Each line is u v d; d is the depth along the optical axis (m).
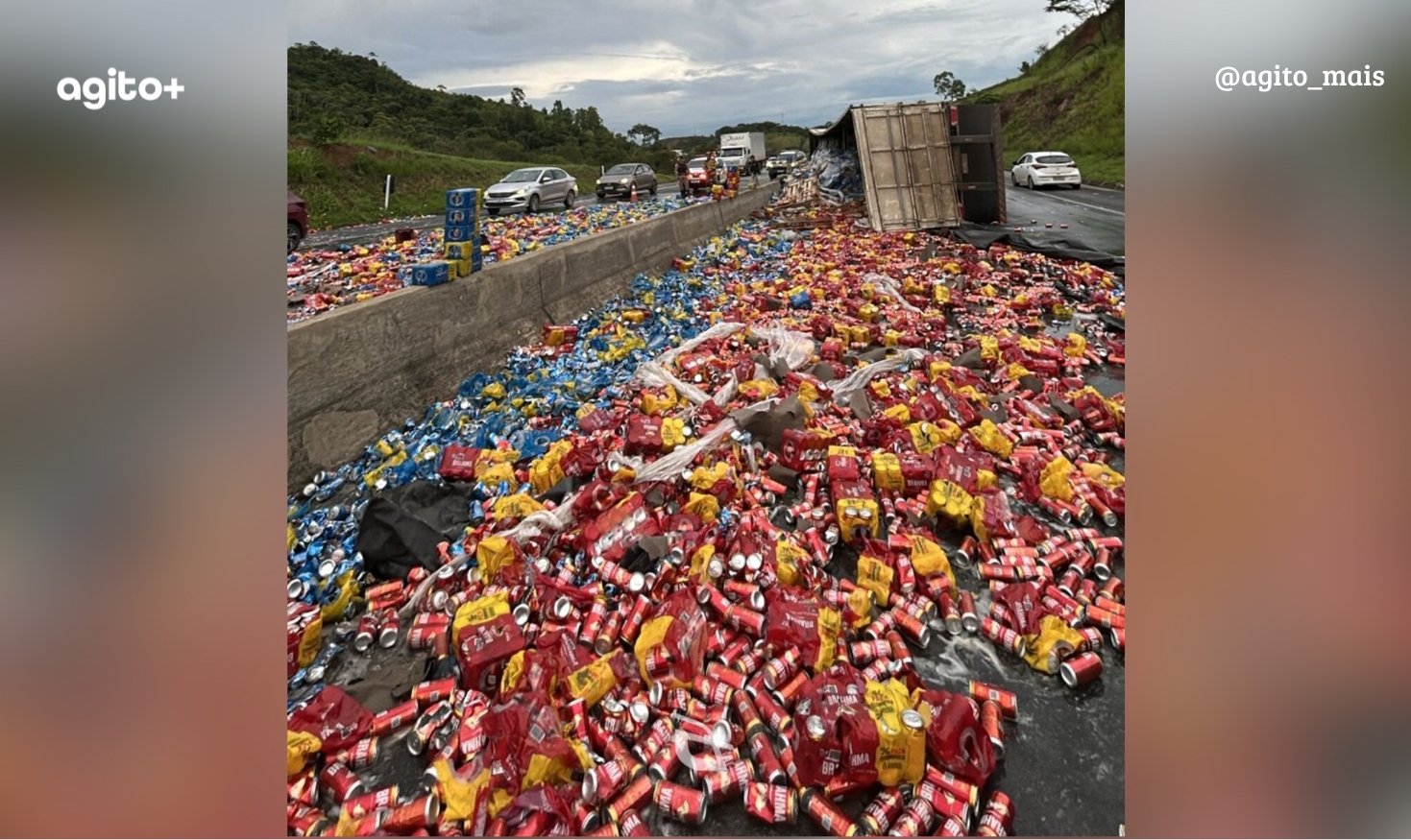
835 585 4.07
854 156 24.36
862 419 6.32
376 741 3.23
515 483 5.32
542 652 3.38
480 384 7.54
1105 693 3.53
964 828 2.83
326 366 5.89
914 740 2.88
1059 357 7.91
